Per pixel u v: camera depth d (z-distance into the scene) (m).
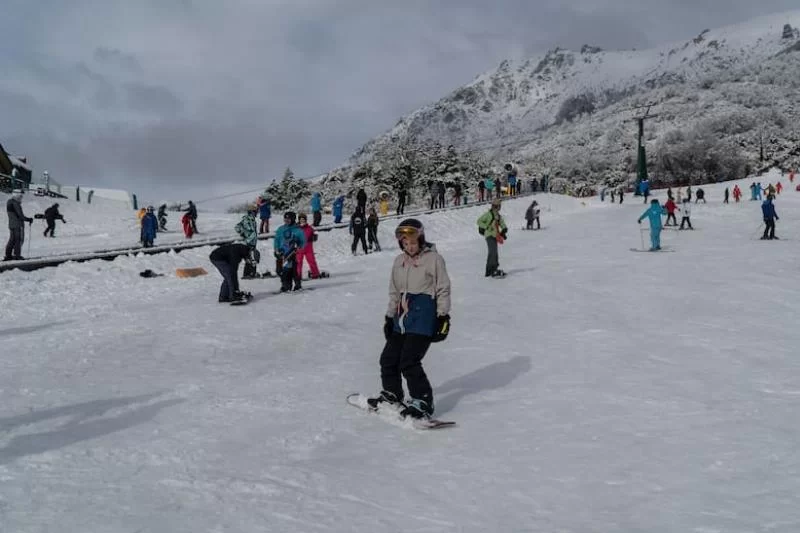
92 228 37.09
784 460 4.90
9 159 51.78
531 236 30.41
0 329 11.21
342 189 82.62
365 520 3.96
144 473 4.62
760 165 125.50
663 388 7.01
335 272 19.58
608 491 4.43
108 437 5.42
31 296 14.53
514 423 5.93
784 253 21.02
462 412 6.32
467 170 81.62
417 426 5.75
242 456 5.03
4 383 7.29
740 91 189.62
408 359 5.95
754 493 4.33
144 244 23.86
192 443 5.29
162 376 7.65
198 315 12.20
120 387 7.12
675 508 4.12
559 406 6.42
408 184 77.00
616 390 6.95
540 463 4.95
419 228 5.97
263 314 12.34
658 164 128.25
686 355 8.60
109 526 3.75
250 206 17.61
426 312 5.95
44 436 5.43
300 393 6.93
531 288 15.10
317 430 5.71
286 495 4.29
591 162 149.38
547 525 3.94
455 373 7.93
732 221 35.56
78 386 7.16
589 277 16.61
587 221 38.38
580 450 5.20
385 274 18.78
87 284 16.25
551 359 8.48
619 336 9.86
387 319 6.17
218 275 18.66
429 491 4.45
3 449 5.09
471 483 4.59
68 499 4.14
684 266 18.34
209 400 6.60
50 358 8.59
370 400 6.26
